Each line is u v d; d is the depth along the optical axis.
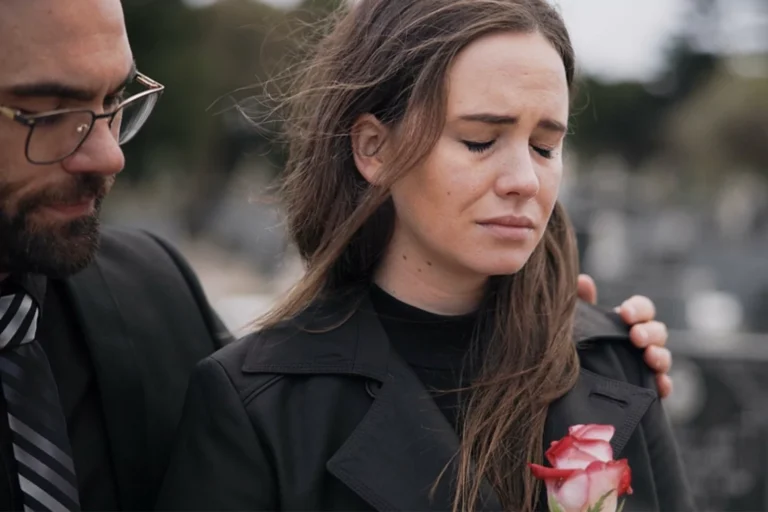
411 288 1.82
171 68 17.33
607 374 1.84
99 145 1.60
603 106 35.00
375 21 1.81
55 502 1.68
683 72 36.53
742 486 3.91
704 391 3.94
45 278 1.83
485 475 1.70
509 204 1.65
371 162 1.79
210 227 20.66
